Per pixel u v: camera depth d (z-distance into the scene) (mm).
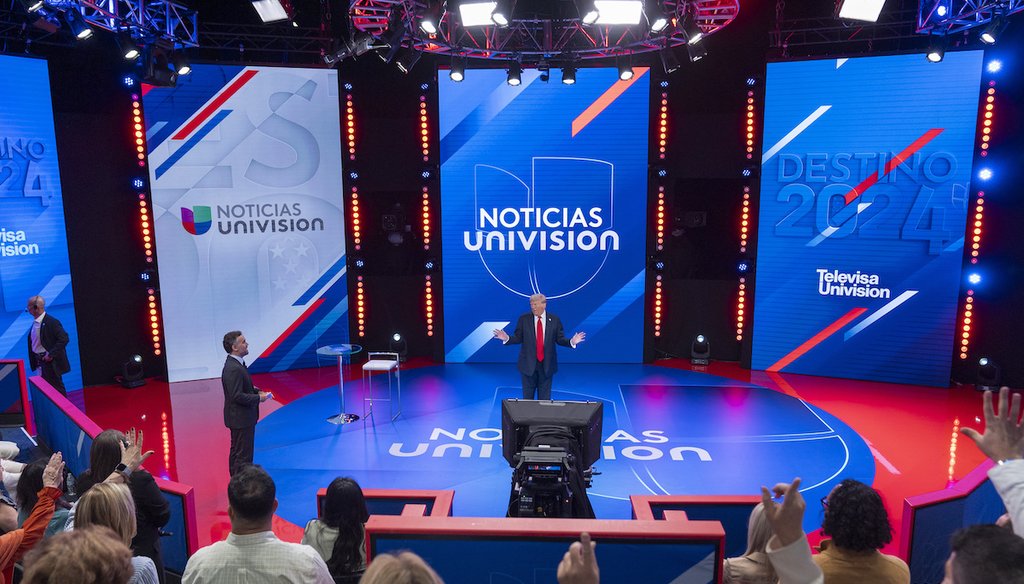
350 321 12625
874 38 10648
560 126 11906
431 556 3545
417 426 9547
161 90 11047
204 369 11805
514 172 12039
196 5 11797
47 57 10578
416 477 7973
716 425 9500
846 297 11375
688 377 11719
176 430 9492
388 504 5164
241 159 11547
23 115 10211
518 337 9297
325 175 12008
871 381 11398
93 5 8000
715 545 3389
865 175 10992
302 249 12070
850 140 11000
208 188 11461
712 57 11891
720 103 12008
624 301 12375
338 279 12344
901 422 9547
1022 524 2010
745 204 11945
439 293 12453
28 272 10461
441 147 11969
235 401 7137
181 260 11484
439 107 11867
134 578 3023
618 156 11977
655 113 11812
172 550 5309
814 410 10055
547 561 3482
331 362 12516
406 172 12289
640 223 12141
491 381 11523
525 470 4871
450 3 8211
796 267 11633
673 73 12000
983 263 10750
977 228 10641
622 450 8695
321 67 11695
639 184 12047
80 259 11102
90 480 4453
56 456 3711
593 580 1873
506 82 11781
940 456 8430
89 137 10938
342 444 8945
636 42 9766
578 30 10414
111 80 10969
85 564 2092
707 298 12664
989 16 8641
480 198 12125
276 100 11578
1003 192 10461
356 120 12141
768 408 10156
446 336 12562
